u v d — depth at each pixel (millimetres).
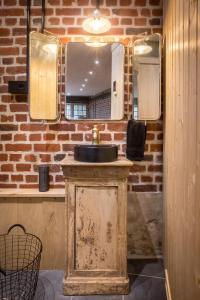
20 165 2516
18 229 2396
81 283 2068
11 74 2467
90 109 2479
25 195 2357
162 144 2498
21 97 2482
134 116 2451
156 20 2457
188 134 1296
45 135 2504
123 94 2475
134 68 2430
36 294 2082
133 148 2391
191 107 1226
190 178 1247
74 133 2504
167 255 2143
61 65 2465
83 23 2414
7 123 2496
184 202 1398
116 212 2059
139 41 2422
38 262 2150
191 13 1214
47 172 2430
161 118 2484
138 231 2545
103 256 2084
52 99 2432
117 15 2459
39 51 2385
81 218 2064
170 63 1979
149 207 2533
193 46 1177
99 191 2049
